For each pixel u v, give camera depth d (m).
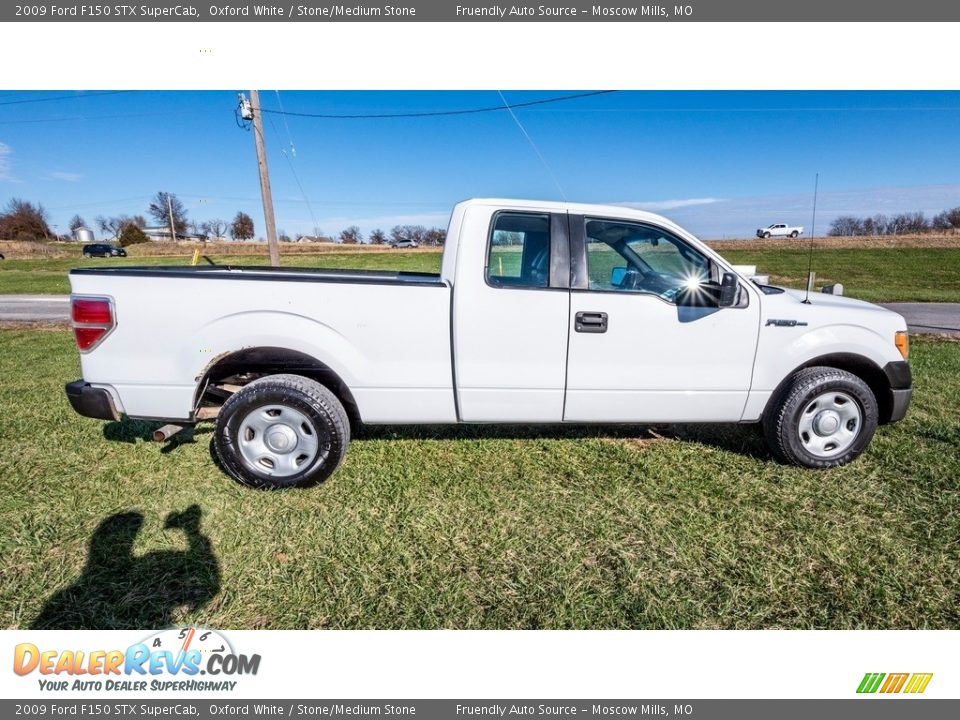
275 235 16.11
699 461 3.51
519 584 2.34
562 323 3.07
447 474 3.32
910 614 2.19
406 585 2.33
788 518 2.84
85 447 3.67
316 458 3.07
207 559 2.47
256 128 15.35
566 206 3.15
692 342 3.18
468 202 3.08
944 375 5.80
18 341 8.16
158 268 3.28
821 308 3.28
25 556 2.45
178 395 2.99
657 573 2.41
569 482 3.23
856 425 3.35
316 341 3.00
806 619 2.17
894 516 2.85
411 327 3.05
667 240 3.22
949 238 33.50
